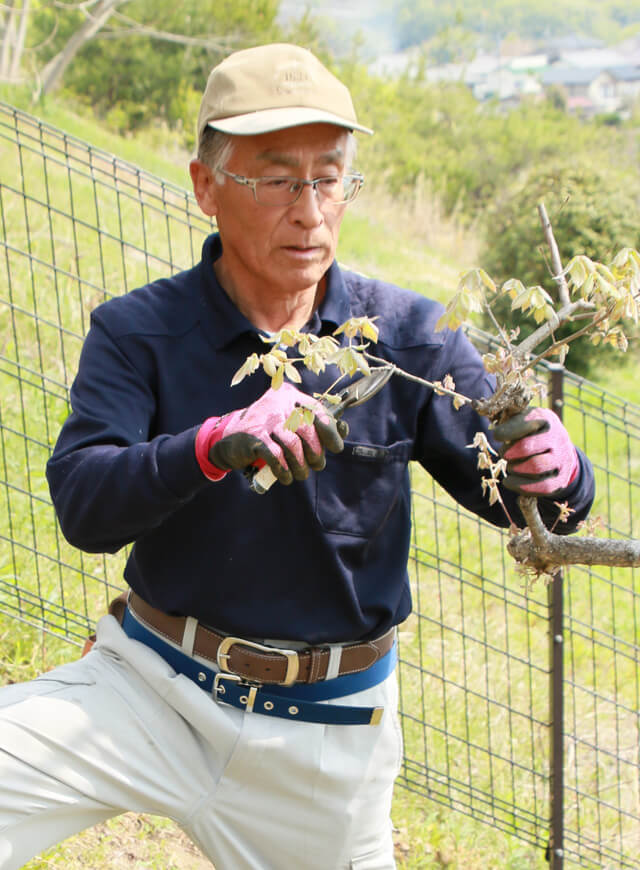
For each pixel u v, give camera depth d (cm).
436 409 210
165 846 309
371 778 211
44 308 556
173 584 200
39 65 1652
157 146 1515
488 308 167
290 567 199
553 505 205
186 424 200
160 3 1752
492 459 211
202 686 204
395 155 1827
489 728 348
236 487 194
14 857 196
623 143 2322
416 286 1070
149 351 199
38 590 361
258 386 201
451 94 2238
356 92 1980
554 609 316
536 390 176
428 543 495
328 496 198
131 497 176
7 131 852
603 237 926
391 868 222
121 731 201
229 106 187
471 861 336
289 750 203
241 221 193
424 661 414
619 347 167
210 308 201
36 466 445
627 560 181
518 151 2045
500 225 1004
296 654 201
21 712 196
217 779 206
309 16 2183
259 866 213
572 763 389
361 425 203
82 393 196
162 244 707
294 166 187
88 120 1593
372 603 205
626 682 448
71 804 198
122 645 207
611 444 750
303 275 195
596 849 353
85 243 660
